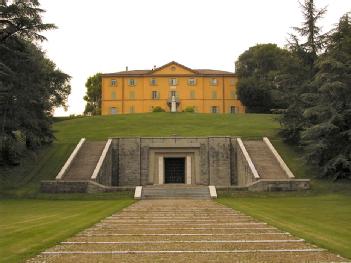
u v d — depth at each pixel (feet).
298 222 55.06
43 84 109.40
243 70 314.55
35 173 123.65
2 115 98.37
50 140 133.80
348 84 109.09
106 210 72.69
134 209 74.49
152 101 330.34
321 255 32.94
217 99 332.60
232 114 215.92
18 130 107.24
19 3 98.94
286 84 137.90
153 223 53.67
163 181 143.33
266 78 289.12
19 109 99.91
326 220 57.72
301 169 123.75
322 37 136.98
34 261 31.40
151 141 144.36
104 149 134.10
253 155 133.49
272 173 119.75
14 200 96.43
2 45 98.37
